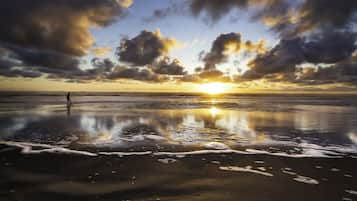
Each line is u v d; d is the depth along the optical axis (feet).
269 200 12.05
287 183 14.21
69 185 13.69
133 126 36.45
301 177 15.23
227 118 48.29
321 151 21.89
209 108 77.46
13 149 21.56
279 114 57.21
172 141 25.81
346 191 13.15
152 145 23.80
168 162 18.21
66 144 23.79
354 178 15.07
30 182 14.05
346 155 20.49
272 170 16.56
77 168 16.58
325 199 12.21
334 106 94.07
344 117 50.44
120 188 13.35
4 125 35.83
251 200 12.04
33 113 53.62
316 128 35.47
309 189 13.39
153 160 18.69
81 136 28.02
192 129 34.19
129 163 17.85
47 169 16.31
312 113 60.18
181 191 13.04
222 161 18.62
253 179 14.84
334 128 35.50
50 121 40.75
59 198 12.11
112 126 36.14
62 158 18.92
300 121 43.68
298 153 21.15
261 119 46.80
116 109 68.90
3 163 17.56
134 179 14.70
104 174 15.48
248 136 29.07
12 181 14.19
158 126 36.76
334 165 17.74
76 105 84.28
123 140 26.07
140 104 98.02
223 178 14.99
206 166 17.34
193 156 19.97
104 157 19.35
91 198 12.14
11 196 12.27
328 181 14.56
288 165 17.71
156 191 13.01
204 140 26.50
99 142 24.89
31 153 20.26
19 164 17.33
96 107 75.92
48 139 26.08
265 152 21.45
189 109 72.28
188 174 15.67
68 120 42.14
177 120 44.47
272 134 30.45
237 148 22.89
